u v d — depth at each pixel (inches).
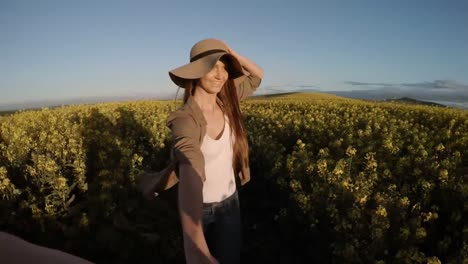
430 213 125.6
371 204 141.8
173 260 169.0
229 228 106.1
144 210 180.1
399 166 183.0
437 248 120.0
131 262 165.3
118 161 245.8
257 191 234.7
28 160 226.4
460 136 278.2
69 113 546.3
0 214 172.4
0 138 321.1
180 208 66.4
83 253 164.9
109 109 571.2
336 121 357.1
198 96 96.0
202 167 74.7
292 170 185.8
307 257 158.9
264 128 339.6
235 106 103.4
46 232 167.9
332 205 136.4
